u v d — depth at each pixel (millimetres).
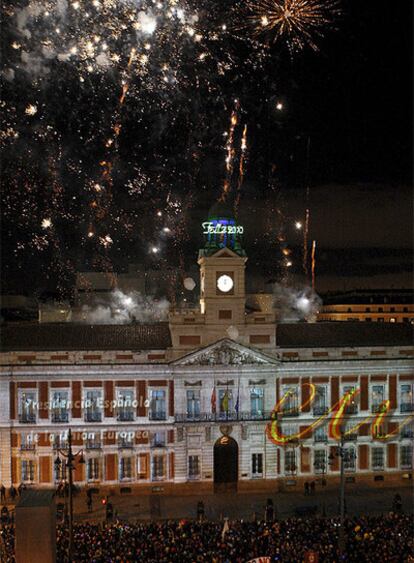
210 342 77438
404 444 81250
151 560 46125
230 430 77312
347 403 80375
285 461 78812
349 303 172125
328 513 69500
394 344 82250
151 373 76938
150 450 76812
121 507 71562
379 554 46719
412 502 73312
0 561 46250
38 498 40469
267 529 53812
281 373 79062
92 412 76375
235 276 78250
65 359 76188
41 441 75438
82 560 47406
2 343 77250
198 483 76875
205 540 51594
